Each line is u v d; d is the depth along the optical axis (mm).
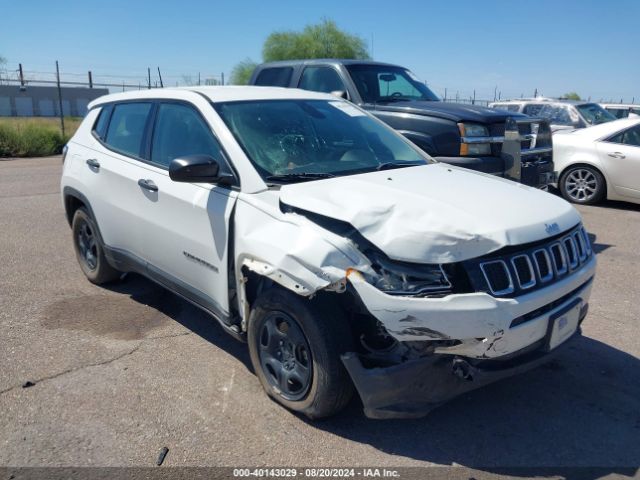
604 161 9477
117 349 4340
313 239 3111
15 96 48969
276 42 29297
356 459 3127
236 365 4113
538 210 3371
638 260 6703
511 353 3020
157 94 4758
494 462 3111
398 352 3082
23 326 4715
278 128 4121
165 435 3311
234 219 3596
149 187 4340
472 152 6691
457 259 2916
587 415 3537
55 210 9164
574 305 3309
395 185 3547
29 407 3564
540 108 13500
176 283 4266
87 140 5457
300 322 3232
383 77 8258
